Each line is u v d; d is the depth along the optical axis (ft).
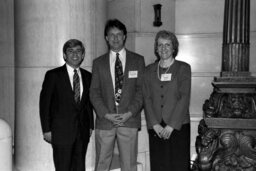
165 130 10.50
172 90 10.59
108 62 11.38
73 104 10.62
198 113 17.12
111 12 17.29
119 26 11.25
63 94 10.54
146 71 11.07
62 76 10.56
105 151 11.47
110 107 11.26
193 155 16.55
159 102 10.69
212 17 16.93
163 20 16.74
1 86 17.90
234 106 12.00
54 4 12.45
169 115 10.57
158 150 10.83
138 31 16.10
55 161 10.82
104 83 11.32
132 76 11.27
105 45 13.92
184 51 17.29
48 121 10.53
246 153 11.94
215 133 12.13
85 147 11.15
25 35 12.78
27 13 12.66
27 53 12.78
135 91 11.44
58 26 12.49
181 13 17.30
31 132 13.07
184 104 10.48
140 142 15.44
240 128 11.92
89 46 13.04
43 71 12.59
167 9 16.90
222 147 12.11
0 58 17.83
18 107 13.47
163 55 10.55
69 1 12.59
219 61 16.87
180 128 10.57
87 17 12.98
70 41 10.68
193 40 17.17
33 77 12.73
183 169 10.68
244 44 12.38
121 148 11.46
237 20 12.34
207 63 17.03
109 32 11.28
